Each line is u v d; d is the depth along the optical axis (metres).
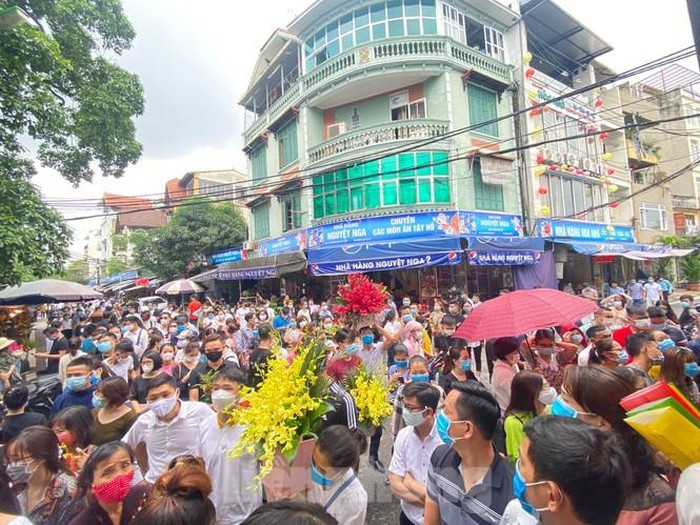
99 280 46.88
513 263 14.50
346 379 3.36
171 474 1.84
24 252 7.36
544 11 18.16
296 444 2.21
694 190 29.39
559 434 1.39
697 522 1.16
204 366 5.11
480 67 16.55
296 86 18.50
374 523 3.71
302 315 9.35
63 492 2.48
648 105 26.86
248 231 25.62
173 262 24.67
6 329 9.80
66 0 10.14
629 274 23.14
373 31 16.17
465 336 4.31
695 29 2.52
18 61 7.33
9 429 3.82
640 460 1.69
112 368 5.74
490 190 16.42
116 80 11.44
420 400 2.74
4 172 8.02
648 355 4.10
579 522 1.32
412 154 15.32
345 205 16.45
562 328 6.00
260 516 1.27
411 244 13.65
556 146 18.72
